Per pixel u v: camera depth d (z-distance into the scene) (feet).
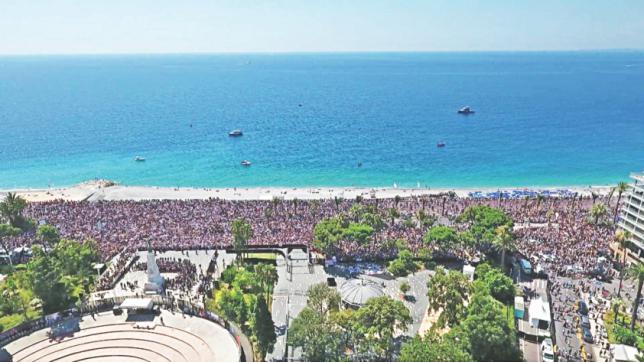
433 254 381.40
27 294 304.09
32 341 261.44
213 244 399.03
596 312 304.71
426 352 217.97
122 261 362.33
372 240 403.54
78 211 469.98
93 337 265.54
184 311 289.94
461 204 511.40
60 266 316.60
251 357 248.11
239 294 285.02
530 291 328.70
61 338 264.31
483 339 232.73
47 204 492.54
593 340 275.39
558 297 322.34
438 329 279.08
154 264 319.88
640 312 304.30
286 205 494.59
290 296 321.11
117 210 473.67
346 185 630.33
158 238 409.28
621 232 350.23
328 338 239.91
